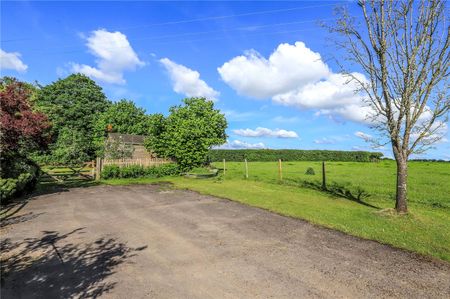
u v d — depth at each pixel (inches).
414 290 210.1
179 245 296.7
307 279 224.4
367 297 199.8
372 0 410.3
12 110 585.3
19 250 283.1
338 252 280.2
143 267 244.8
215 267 244.8
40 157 1270.9
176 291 205.9
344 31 431.8
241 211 445.1
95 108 1953.7
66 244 299.7
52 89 1865.2
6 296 200.8
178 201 523.8
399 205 414.6
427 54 386.0
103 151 1224.2
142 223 377.7
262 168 1439.5
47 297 199.2
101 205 491.2
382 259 264.7
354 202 543.8
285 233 337.4
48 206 484.4
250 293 203.5
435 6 373.7
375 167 1581.0
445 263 258.1
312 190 676.7
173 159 1038.4
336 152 2315.5
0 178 516.7
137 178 896.3
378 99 417.7
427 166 1653.5
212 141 1069.8
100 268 242.8
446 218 429.4
